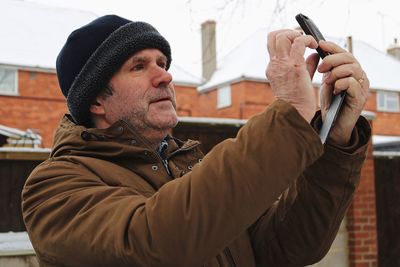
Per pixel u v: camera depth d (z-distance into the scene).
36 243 1.20
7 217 4.30
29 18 21.92
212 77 26.38
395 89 27.23
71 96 1.54
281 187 1.05
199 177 1.05
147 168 1.40
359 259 4.72
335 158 1.33
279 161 1.04
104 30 1.53
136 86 1.44
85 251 1.09
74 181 1.23
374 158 5.22
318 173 1.37
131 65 1.46
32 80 19.25
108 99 1.48
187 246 1.02
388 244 5.15
